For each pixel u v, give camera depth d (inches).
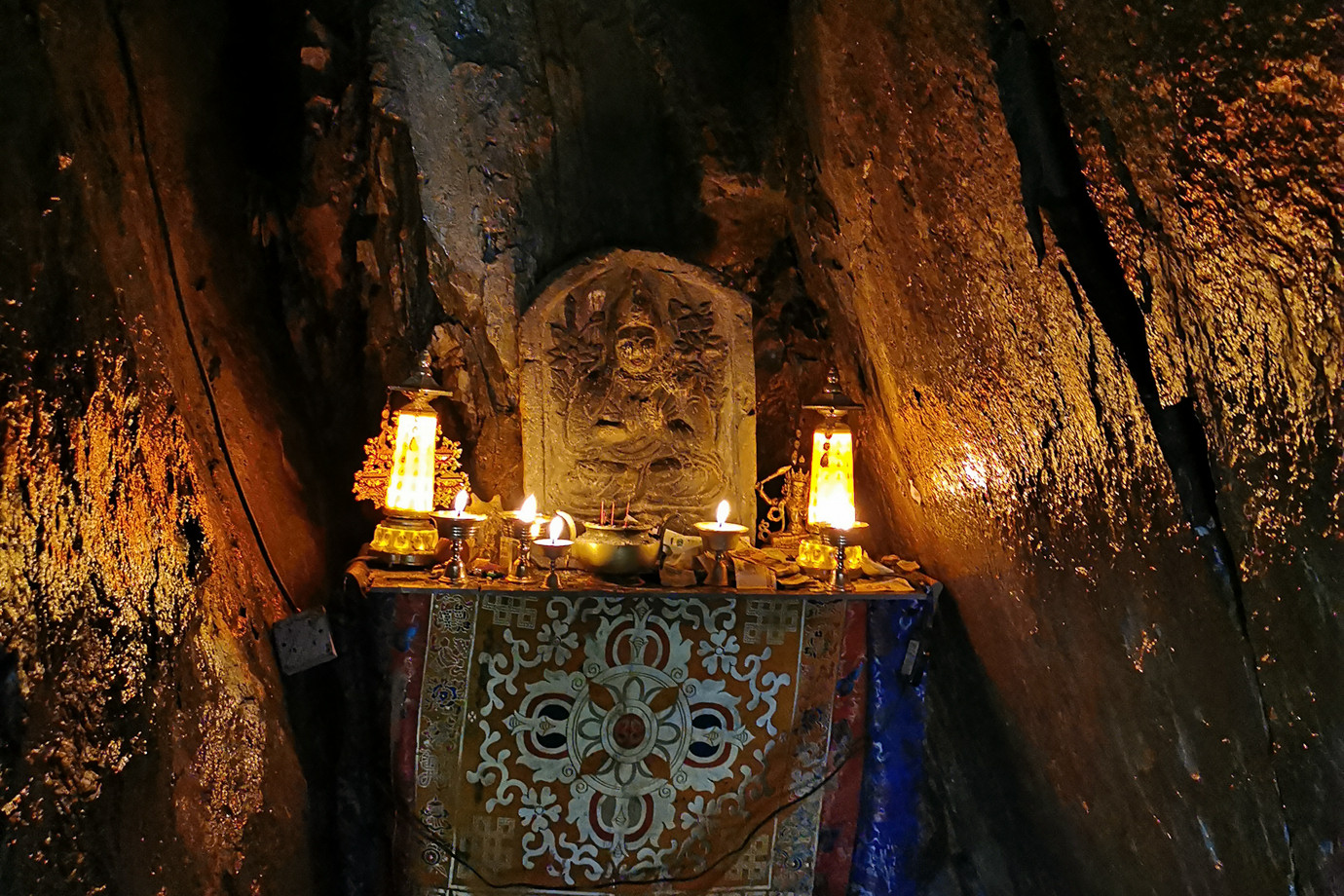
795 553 130.0
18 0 80.5
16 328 73.0
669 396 132.7
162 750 82.7
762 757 119.5
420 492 116.9
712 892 119.0
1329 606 64.0
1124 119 72.7
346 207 128.8
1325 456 62.0
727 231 140.2
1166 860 88.8
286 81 126.7
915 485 124.3
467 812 114.5
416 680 113.1
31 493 72.3
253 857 94.5
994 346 97.7
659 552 117.7
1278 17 57.3
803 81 128.1
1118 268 78.4
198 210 115.4
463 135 129.6
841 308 132.6
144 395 90.4
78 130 86.8
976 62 86.3
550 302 130.6
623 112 135.3
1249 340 66.8
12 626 68.5
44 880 67.3
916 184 103.3
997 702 113.6
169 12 113.6
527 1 130.6
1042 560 98.9
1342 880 68.0
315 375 132.5
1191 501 75.4
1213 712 77.5
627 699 116.6
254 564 108.3
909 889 125.0
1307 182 58.8
